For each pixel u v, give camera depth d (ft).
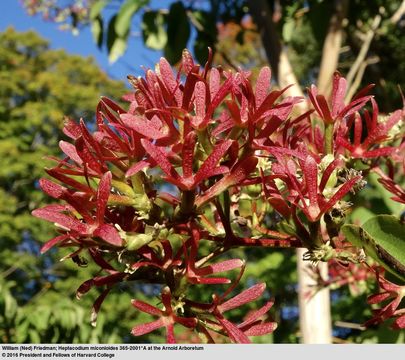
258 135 0.44
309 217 0.44
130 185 0.45
